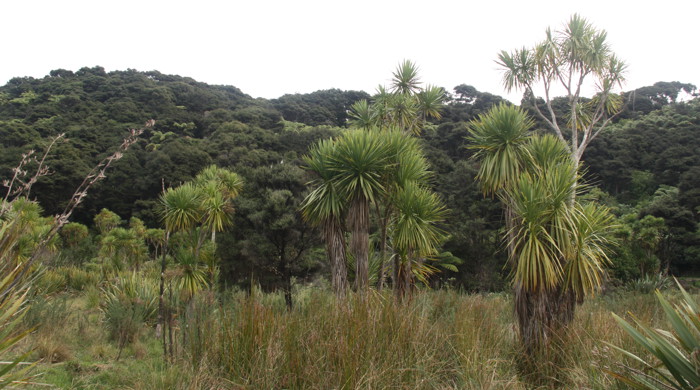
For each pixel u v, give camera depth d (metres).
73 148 33.97
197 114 56.34
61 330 7.21
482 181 8.27
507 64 11.53
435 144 37.59
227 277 15.82
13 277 2.72
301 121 66.62
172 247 16.91
